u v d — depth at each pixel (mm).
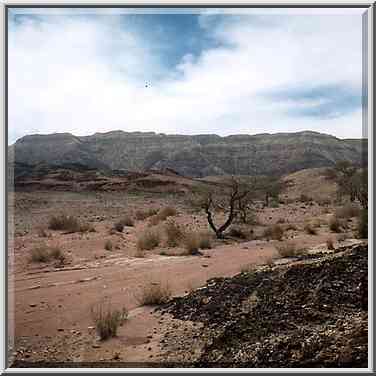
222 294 7996
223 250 14984
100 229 19781
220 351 5914
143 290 9062
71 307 8461
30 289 9836
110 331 6930
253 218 24516
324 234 18031
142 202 40562
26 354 6277
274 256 12805
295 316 6480
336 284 7012
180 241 15914
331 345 5371
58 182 54312
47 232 18344
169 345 6355
